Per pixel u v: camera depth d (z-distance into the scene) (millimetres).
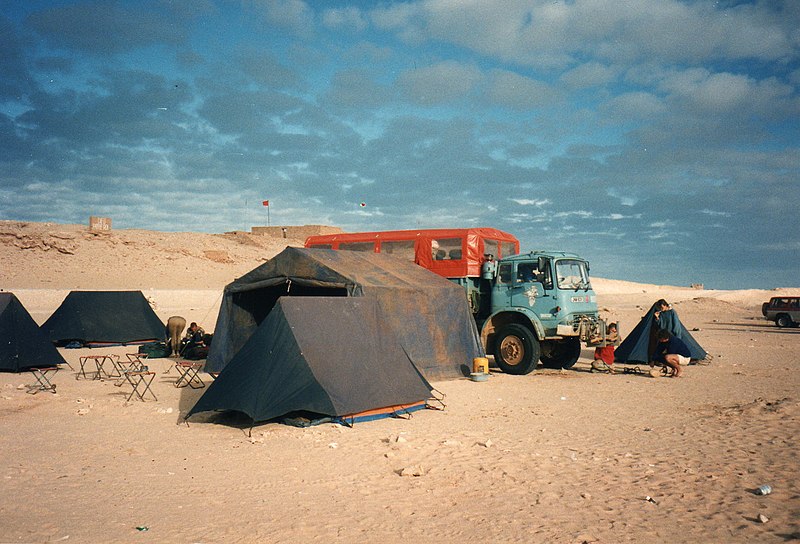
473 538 5348
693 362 18859
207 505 6176
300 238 91062
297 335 10484
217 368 14711
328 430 9641
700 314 47594
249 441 8969
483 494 6602
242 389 10141
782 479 6992
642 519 5805
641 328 17266
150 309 25266
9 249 60375
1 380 14891
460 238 17594
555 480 7102
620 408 11672
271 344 10539
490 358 20609
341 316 11328
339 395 10102
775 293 65562
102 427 9836
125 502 6215
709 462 7801
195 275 66000
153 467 7566
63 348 22609
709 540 5262
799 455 7992
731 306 51969
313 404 9867
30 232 64688
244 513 5945
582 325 16156
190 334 19969
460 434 9445
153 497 6398
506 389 13977
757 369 17453
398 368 11484
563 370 17469
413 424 10188
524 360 16344
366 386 10578
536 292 16391
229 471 7438
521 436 9344
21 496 6309
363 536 5379
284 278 14430
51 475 7125
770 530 5465
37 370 16438
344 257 15359
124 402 12031
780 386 14180
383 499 6430
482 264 17578
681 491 6648
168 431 9617
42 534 5254
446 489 6777
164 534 5336
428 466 7668
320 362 10383
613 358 17219
